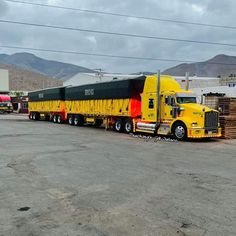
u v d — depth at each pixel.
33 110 45.19
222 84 56.53
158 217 5.93
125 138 20.80
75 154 13.54
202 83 56.91
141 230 5.31
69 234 5.15
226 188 8.10
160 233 5.19
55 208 6.41
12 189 7.82
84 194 7.42
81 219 5.81
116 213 6.13
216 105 24.44
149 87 22.66
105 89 27.61
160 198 7.14
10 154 13.33
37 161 11.73
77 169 10.33
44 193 7.48
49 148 15.30
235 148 16.62
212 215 6.05
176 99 20.70
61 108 36.88
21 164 11.12
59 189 7.85
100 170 10.21
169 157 13.20
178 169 10.58
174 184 8.46
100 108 28.48
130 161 12.00
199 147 16.86
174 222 5.68
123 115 24.95
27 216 5.95
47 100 40.66
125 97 24.70
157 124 21.77
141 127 23.05
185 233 5.20
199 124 19.55
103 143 17.77
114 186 8.18
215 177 9.41
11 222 5.66
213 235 5.13
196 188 8.07
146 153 14.22
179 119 20.11
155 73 24.91
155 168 10.69
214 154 14.33
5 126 30.69
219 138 21.56
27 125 32.69
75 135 22.39
